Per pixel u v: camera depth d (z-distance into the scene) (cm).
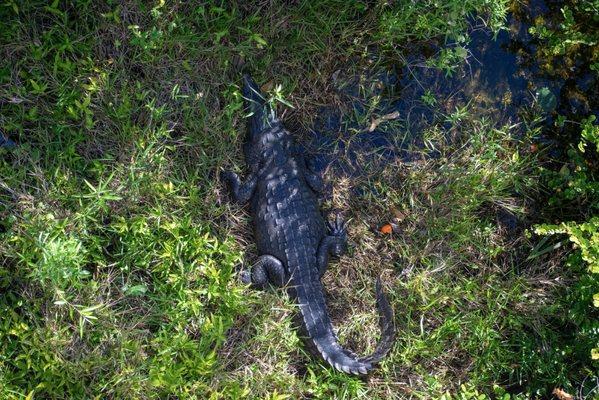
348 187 592
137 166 541
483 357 579
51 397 529
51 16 538
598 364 566
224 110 560
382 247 589
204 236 547
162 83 553
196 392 539
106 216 545
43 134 541
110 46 547
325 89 581
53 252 495
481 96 597
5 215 529
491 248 590
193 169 564
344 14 569
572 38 582
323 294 566
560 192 593
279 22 561
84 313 509
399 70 591
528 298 589
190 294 542
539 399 584
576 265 574
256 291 563
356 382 560
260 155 564
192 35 549
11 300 534
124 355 529
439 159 591
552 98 598
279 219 561
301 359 572
